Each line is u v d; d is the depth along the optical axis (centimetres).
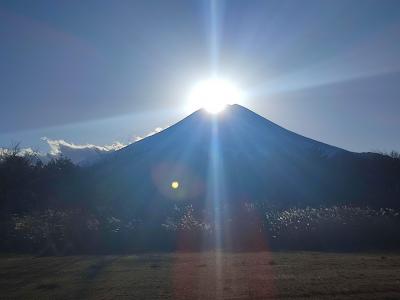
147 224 3109
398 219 3156
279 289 1283
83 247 2772
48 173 5678
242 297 1206
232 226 3069
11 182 5166
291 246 2834
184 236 2923
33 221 3152
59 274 1681
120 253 2506
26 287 1440
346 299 1161
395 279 1405
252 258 2092
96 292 1322
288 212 3412
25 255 2514
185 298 1210
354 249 2703
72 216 3209
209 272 1641
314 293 1224
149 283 1437
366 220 3042
